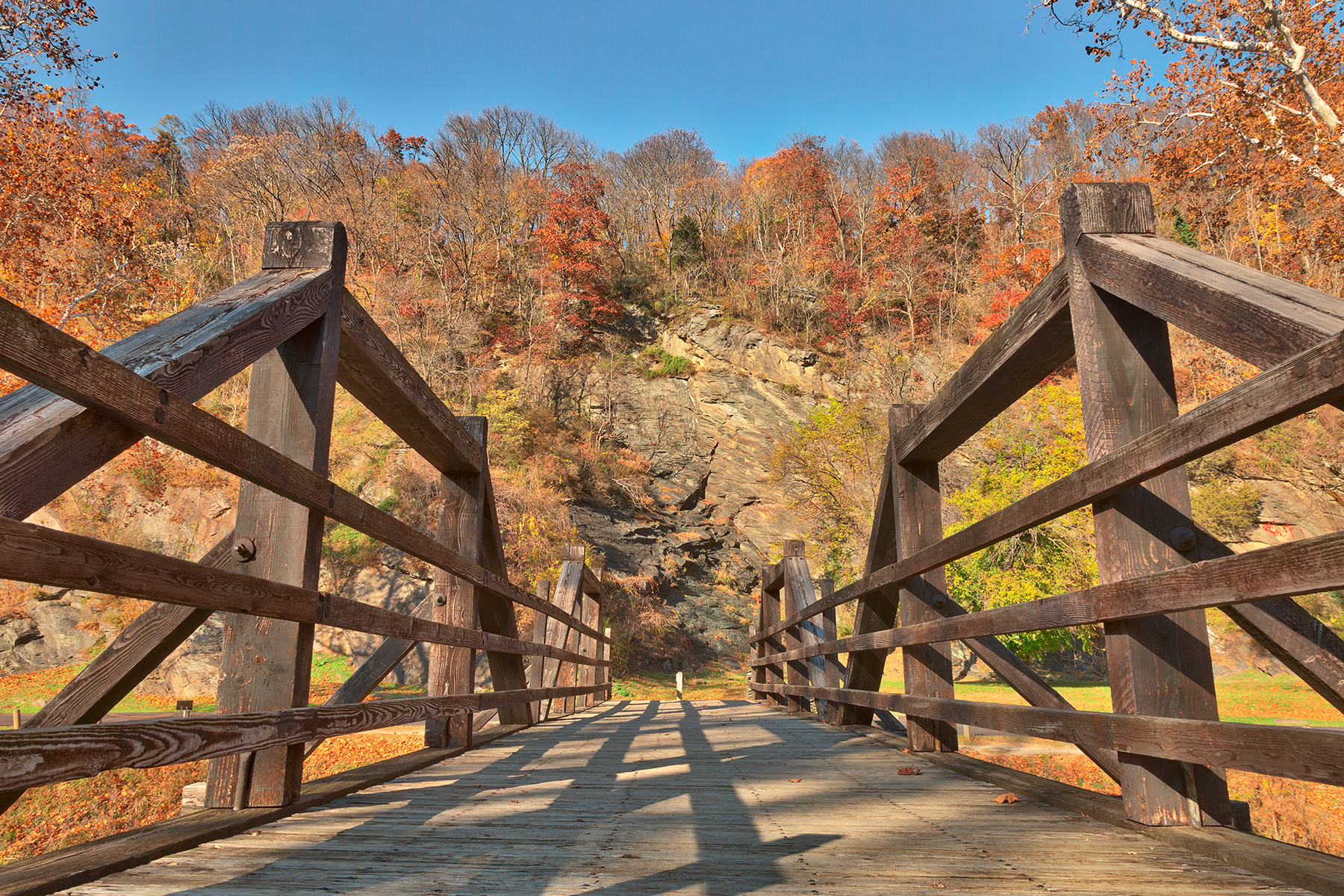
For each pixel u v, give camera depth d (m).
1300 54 13.39
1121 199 2.09
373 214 41.75
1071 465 19.73
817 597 7.27
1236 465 26.89
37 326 1.12
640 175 56.44
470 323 35.06
